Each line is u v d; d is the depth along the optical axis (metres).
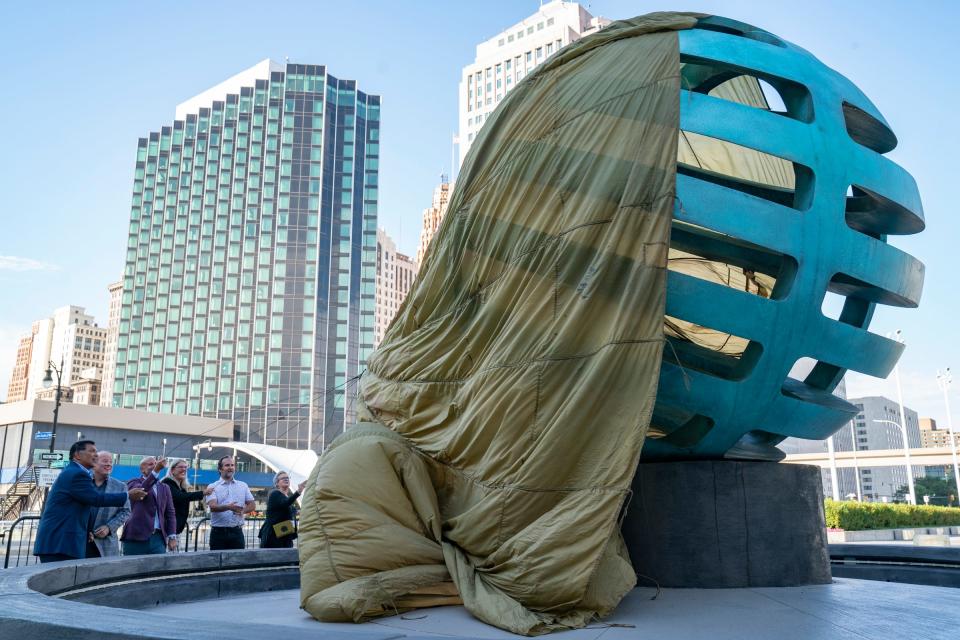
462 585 5.29
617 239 5.47
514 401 5.65
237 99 105.62
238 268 94.44
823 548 6.67
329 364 85.69
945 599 5.67
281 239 87.19
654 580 6.30
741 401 5.98
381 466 6.12
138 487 8.90
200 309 98.19
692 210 5.57
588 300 5.47
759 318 5.75
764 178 8.02
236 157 100.50
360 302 89.75
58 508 7.25
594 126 6.06
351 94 95.00
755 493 6.41
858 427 125.25
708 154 7.92
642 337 5.17
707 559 6.26
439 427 6.40
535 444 5.46
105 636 3.07
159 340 101.06
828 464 68.56
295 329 84.75
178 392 96.44
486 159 7.09
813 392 6.71
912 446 134.62
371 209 93.06
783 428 6.33
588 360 5.39
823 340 6.00
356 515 5.71
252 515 41.00
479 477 5.80
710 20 6.77
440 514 6.09
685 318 5.69
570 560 4.89
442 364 6.63
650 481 6.52
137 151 111.12
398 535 5.66
